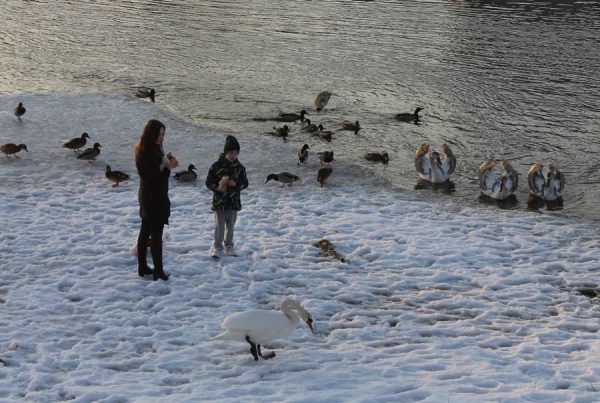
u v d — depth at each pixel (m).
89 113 26.67
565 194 20.56
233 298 12.28
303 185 19.91
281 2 52.72
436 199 19.42
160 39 41.09
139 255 12.88
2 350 10.02
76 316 11.29
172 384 9.12
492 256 14.80
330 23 45.62
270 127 26.69
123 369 9.62
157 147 12.16
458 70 35.06
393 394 8.48
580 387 8.95
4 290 12.26
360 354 10.16
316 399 8.27
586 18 46.97
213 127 26.14
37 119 25.56
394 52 38.53
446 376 9.30
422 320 11.78
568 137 25.92
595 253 15.17
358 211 17.73
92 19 46.38
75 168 20.39
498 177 19.94
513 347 10.64
